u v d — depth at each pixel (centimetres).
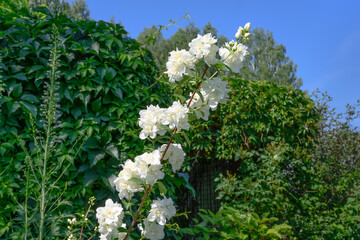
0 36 286
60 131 285
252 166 506
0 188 262
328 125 669
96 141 289
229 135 537
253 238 308
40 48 290
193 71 197
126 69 318
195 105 207
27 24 296
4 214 264
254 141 539
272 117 539
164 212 192
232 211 328
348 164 642
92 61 299
